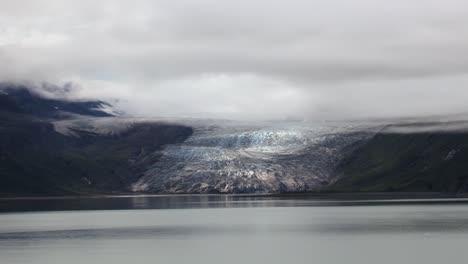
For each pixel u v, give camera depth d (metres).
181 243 161.00
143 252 142.50
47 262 128.25
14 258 134.25
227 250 144.88
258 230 199.25
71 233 193.62
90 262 128.00
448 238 160.25
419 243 150.12
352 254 133.62
